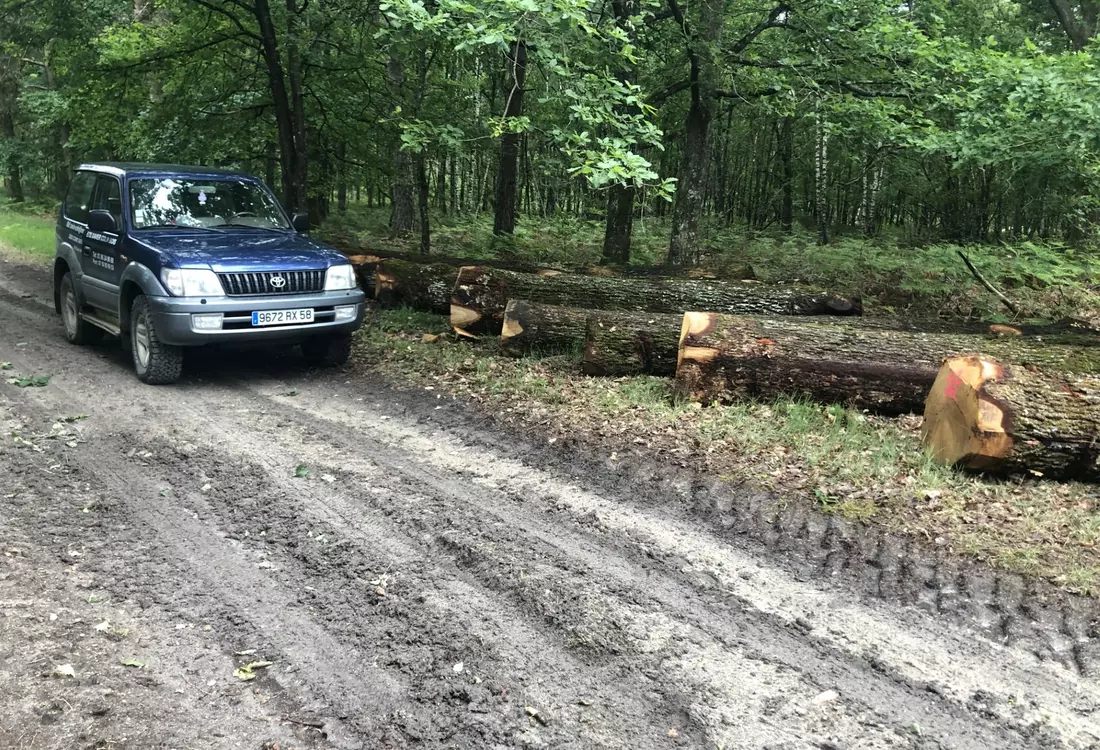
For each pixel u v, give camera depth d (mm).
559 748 2664
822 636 3412
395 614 3480
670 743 2711
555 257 14297
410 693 2938
